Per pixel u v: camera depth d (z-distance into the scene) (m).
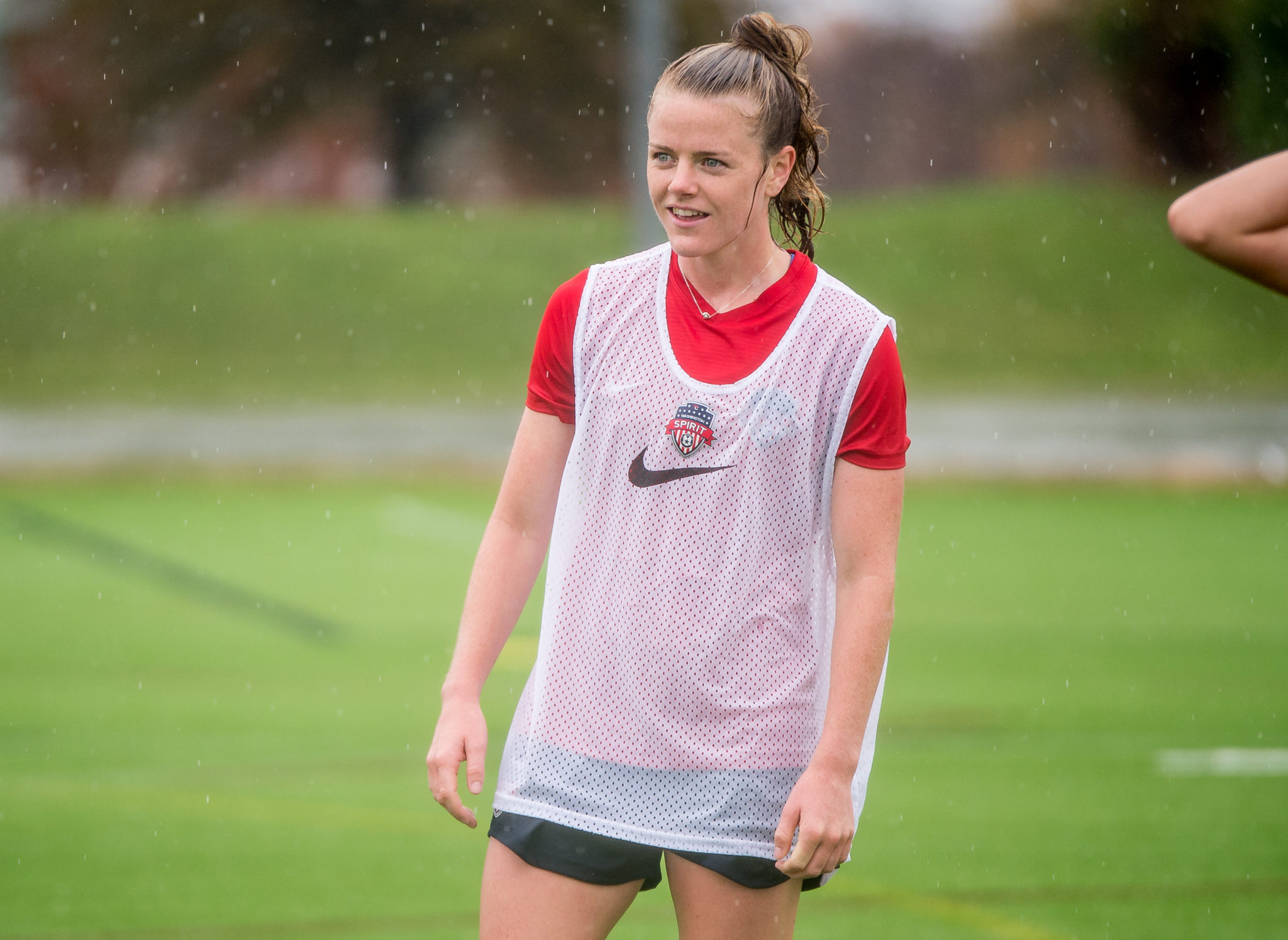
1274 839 18.72
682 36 122.88
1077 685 28.16
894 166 156.75
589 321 8.46
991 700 26.92
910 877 17.05
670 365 8.26
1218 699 27.11
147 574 40.50
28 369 84.19
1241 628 34.19
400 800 20.36
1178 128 118.38
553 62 126.44
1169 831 19.02
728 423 8.16
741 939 8.38
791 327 8.20
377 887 16.61
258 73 127.00
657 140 8.06
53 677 28.22
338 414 77.69
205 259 96.06
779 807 8.29
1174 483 63.12
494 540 8.84
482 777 8.31
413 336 90.12
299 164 132.88
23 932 14.95
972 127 156.25
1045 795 20.77
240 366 85.94
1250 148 102.50
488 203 132.75
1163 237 103.56
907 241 101.62
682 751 8.28
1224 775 21.97
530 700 8.69
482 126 129.88
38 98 127.38
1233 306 97.62
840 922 15.49
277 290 93.62
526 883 8.43
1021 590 39.28
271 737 23.97
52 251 95.75
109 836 18.52
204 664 29.55
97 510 53.03
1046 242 102.00
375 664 29.86
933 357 90.38
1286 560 44.81
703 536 8.23
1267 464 67.25
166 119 128.12
